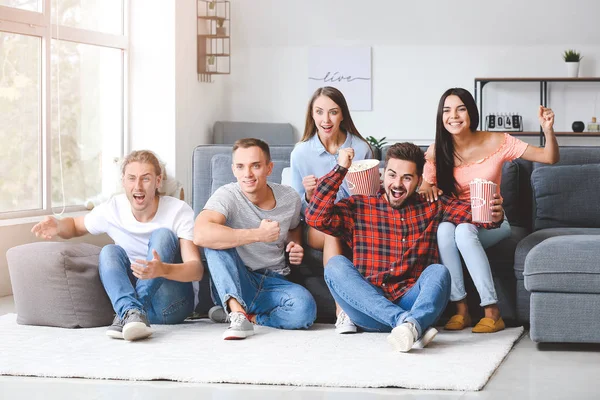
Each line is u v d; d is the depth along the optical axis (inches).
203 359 118.2
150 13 255.4
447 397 101.0
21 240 195.9
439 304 125.6
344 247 142.8
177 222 144.0
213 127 311.6
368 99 331.9
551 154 141.4
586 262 124.1
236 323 131.6
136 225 143.9
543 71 326.0
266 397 101.4
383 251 136.6
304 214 148.5
